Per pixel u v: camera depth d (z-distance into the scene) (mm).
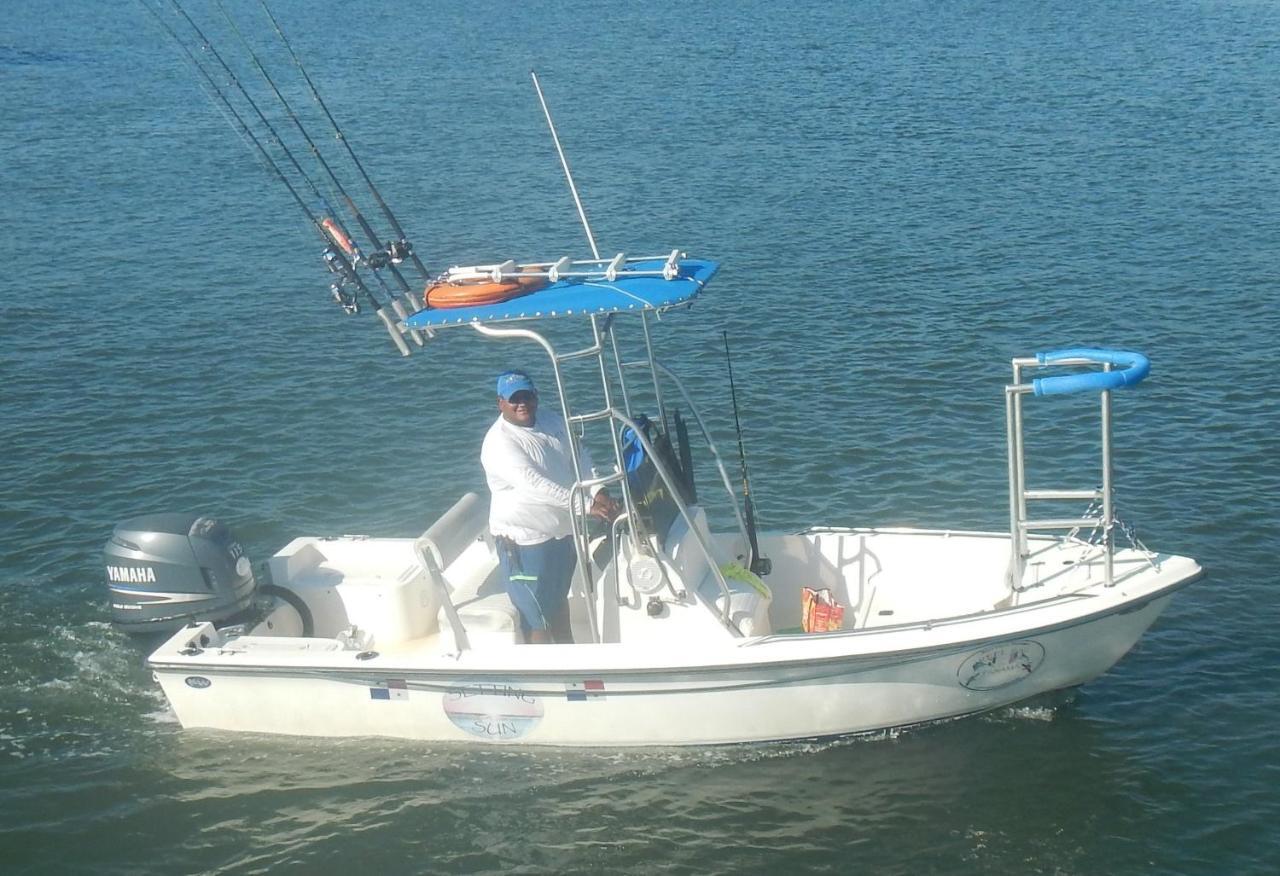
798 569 9055
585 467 8156
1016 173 26719
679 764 8078
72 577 10781
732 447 13391
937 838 7418
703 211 24500
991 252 20625
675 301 7512
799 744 8148
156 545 8398
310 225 24281
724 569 8383
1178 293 18016
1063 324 16875
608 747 8148
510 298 7781
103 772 8195
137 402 15203
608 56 49906
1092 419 13555
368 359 16594
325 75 46750
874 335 16719
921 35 52750
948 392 14633
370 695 8133
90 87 45000
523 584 8039
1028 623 7746
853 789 7812
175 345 17297
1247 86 36875
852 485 12430
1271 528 11023
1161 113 33000
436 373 16031
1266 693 8672
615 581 8062
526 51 52188
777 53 49000
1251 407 13680
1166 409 13711
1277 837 7332
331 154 31609
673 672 7734
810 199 25109
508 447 7914
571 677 7816
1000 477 12461
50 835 7680
